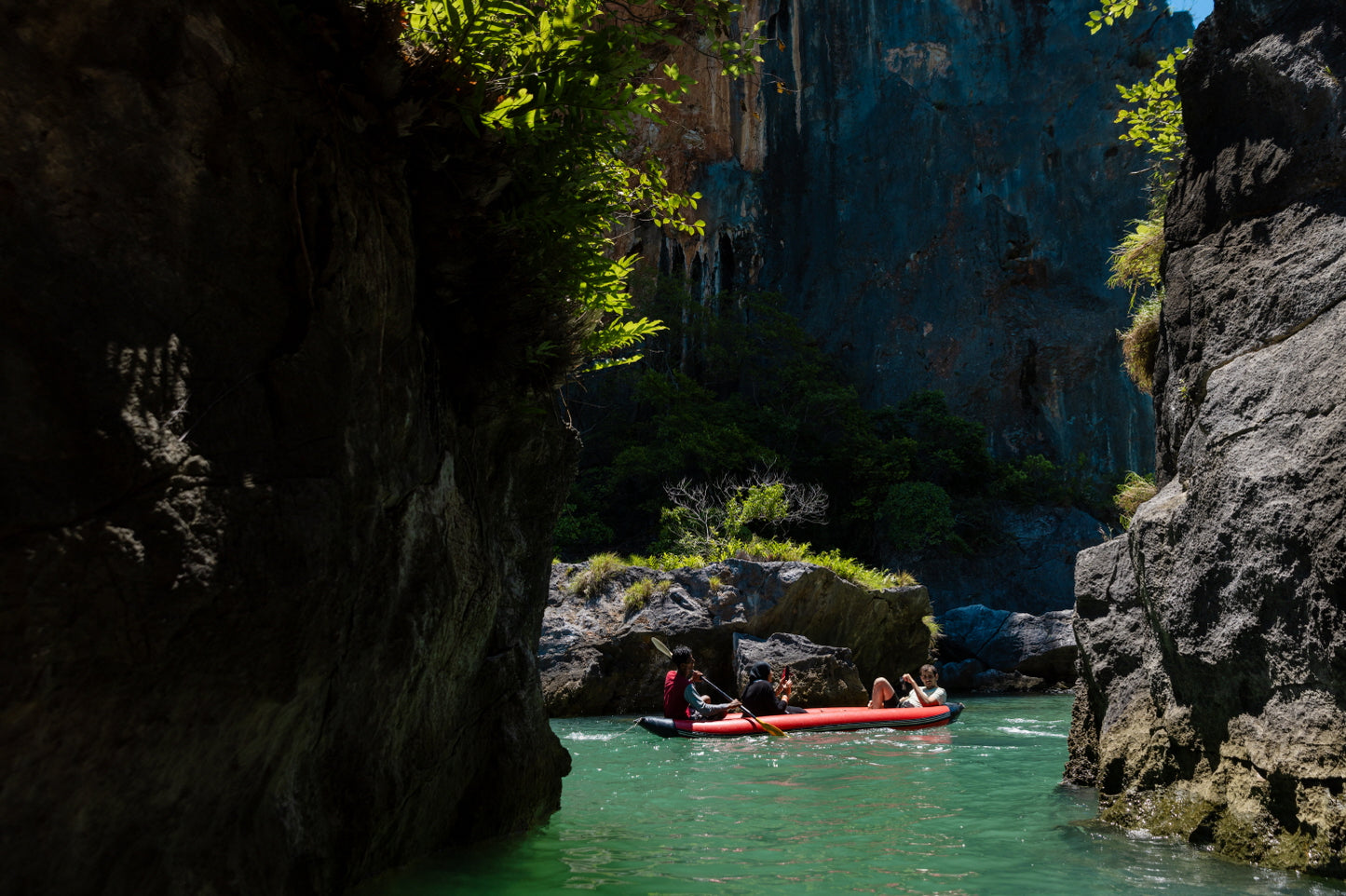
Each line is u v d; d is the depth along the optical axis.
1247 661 3.44
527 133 3.04
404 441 2.68
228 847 2.08
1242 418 3.65
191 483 1.75
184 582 1.66
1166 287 4.51
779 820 4.47
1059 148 31.94
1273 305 3.69
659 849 3.78
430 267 3.11
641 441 29.81
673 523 20.08
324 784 2.60
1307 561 3.18
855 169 33.88
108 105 1.84
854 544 28.00
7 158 1.65
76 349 1.65
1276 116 3.85
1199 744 3.78
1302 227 3.65
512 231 3.31
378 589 2.53
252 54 2.21
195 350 1.87
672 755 7.18
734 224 33.84
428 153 2.98
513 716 4.16
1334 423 3.19
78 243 1.72
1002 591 25.50
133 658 1.59
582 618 12.30
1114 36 31.88
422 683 3.07
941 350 31.16
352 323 2.33
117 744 1.62
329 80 2.47
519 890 3.11
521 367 3.73
